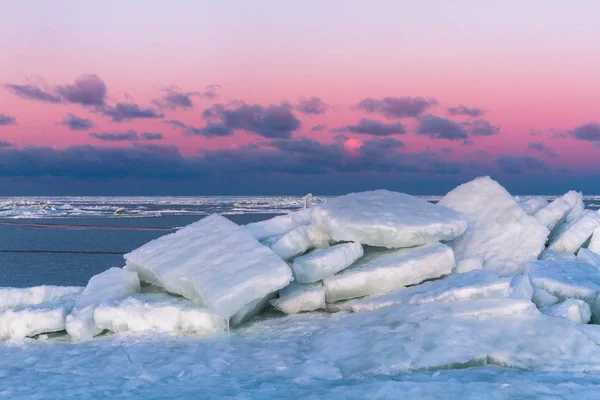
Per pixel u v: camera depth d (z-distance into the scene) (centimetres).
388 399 432
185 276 694
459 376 502
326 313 742
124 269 812
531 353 532
